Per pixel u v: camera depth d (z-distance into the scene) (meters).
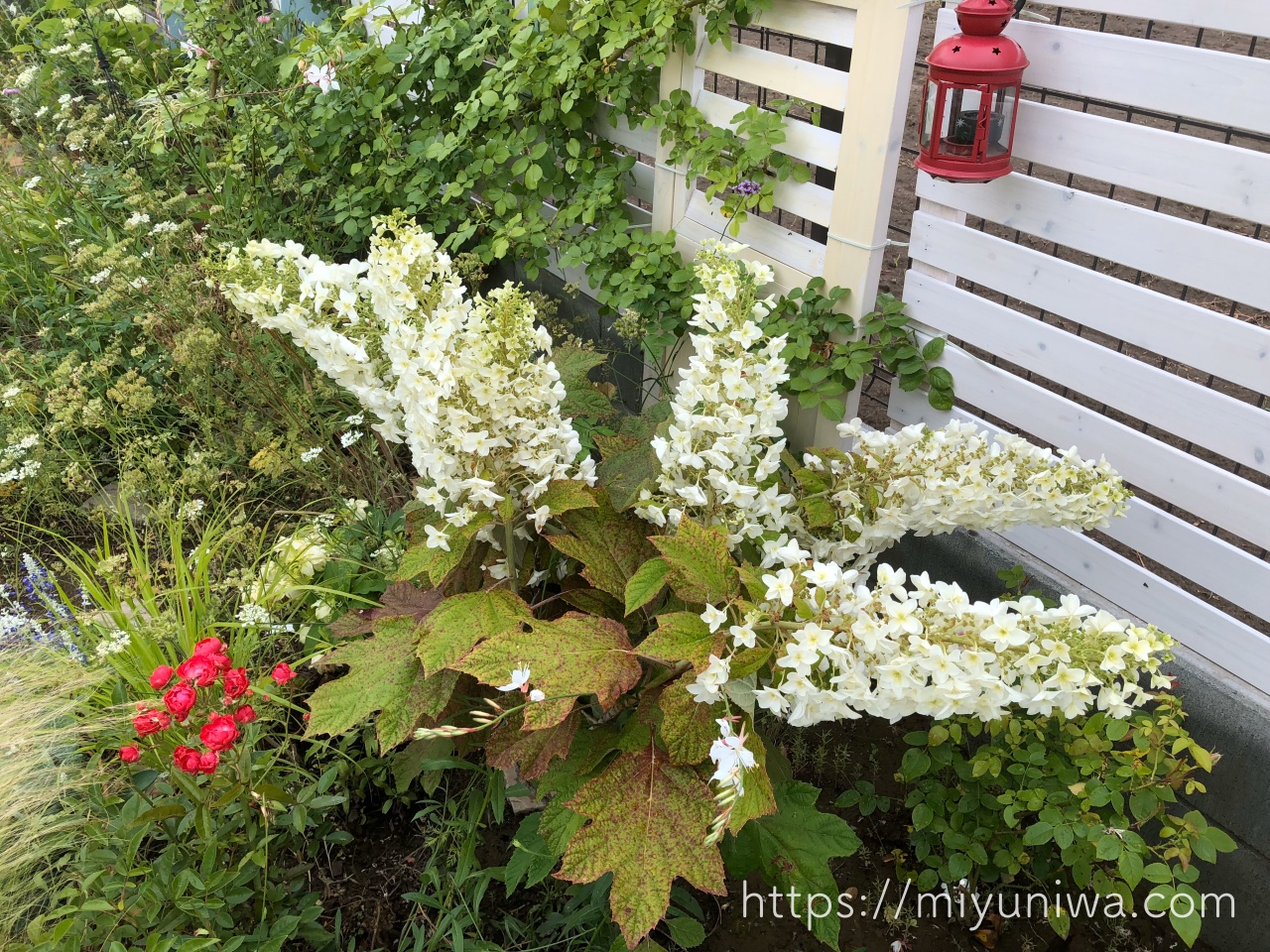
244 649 2.55
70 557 3.33
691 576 1.93
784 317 2.99
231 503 3.35
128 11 5.00
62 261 4.21
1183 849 2.05
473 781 2.42
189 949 1.83
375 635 2.27
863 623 1.71
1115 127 2.24
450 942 2.23
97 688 2.44
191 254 3.97
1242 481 2.26
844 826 2.13
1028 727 2.31
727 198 3.07
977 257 2.63
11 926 2.01
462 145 3.78
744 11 2.87
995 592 2.82
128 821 2.04
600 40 3.31
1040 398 2.62
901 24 2.45
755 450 2.19
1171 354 2.30
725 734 1.67
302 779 2.52
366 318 2.35
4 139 5.32
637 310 3.37
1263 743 2.26
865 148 2.66
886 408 3.47
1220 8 2.00
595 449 3.30
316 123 4.25
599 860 1.86
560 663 1.92
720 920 2.40
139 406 3.14
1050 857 2.42
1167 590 2.45
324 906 2.35
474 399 2.04
